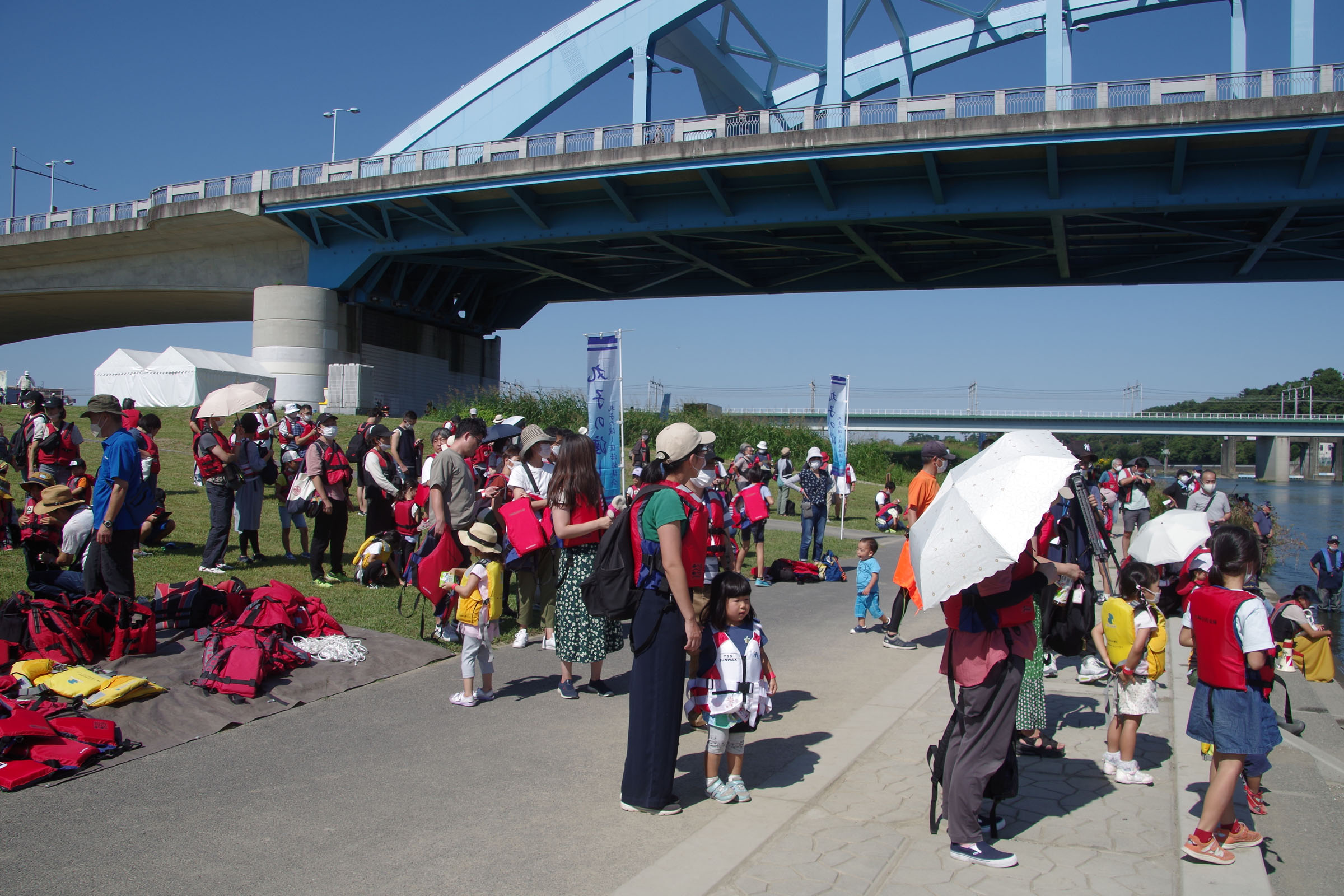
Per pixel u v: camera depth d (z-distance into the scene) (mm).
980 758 4094
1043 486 4102
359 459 13555
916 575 4133
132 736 5555
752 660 4836
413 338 53031
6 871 3920
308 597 9305
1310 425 75375
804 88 50750
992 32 44719
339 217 43875
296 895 3777
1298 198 28797
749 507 13039
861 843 4312
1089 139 28125
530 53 44062
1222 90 27109
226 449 10703
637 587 4699
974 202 32500
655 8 40719
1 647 6184
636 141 34656
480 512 9141
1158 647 5195
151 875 3928
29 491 8672
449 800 4832
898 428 85250
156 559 11062
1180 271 41938
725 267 44875
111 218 47688
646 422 36469
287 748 5582
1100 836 4430
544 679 7387
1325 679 12297
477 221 41875
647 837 4395
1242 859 4156
